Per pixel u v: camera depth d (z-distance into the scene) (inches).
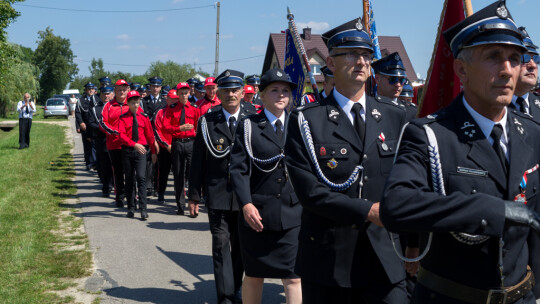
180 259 241.6
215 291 201.8
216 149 191.5
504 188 70.6
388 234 103.3
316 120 106.3
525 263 75.2
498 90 68.7
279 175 153.5
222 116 199.3
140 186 321.1
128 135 321.4
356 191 103.7
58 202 365.7
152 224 309.9
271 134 157.0
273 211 151.0
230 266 176.9
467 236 70.6
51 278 209.3
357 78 106.5
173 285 207.8
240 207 151.5
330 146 104.0
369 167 104.3
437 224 62.5
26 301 184.1
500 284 71.3
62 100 1594.5
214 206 179.9
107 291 199.3
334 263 101.9
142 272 222.2
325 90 192.7
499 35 67.1
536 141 74.5
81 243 264.7
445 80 127.9
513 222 61.5
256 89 405.7
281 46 1683.1
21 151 692.1
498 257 71.1
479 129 72.1
